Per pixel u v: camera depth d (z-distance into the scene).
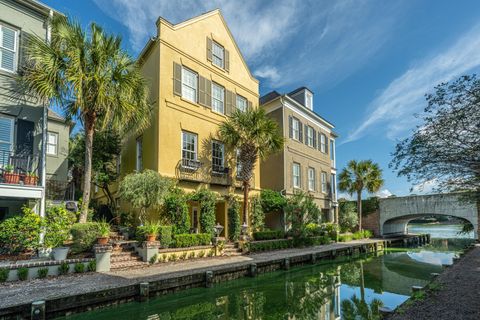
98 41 10.77
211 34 17.39
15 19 10.84
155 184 11.84
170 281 8.59
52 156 17.80
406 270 14.77
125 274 9.10
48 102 10.67
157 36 14.69
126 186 11.79
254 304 8.53
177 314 7.54
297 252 15.63
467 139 5.11
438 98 5.25
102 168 16.25
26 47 10.34
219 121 17.11
